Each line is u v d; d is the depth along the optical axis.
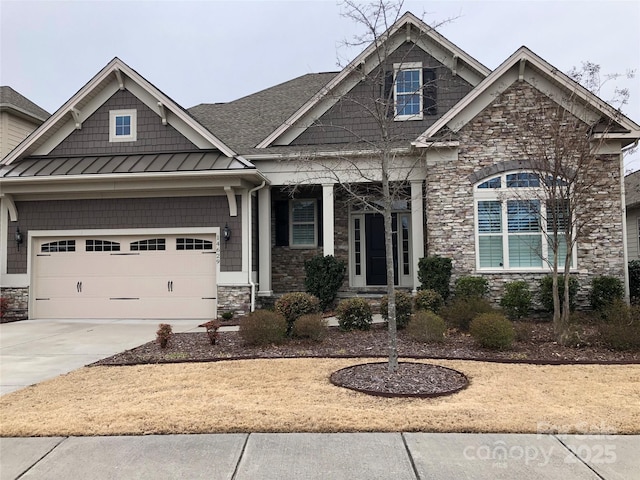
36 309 14.22
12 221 14.30
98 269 14.14
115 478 4.16
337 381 6.79
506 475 4.12
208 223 13.78
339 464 4.33
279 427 5.11
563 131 9.98
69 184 13.73
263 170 14.30
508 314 11.73
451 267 12.38
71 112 14.51
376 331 10.73
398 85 14.39
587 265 12.16
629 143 12.07
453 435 4.91
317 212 16.06
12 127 17.55
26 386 6.97
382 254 16.12
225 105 18.84
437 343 9.36
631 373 7.14
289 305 10.39
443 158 12.73
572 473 4.15
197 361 8.18
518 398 5.97
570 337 9.05
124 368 7.83
